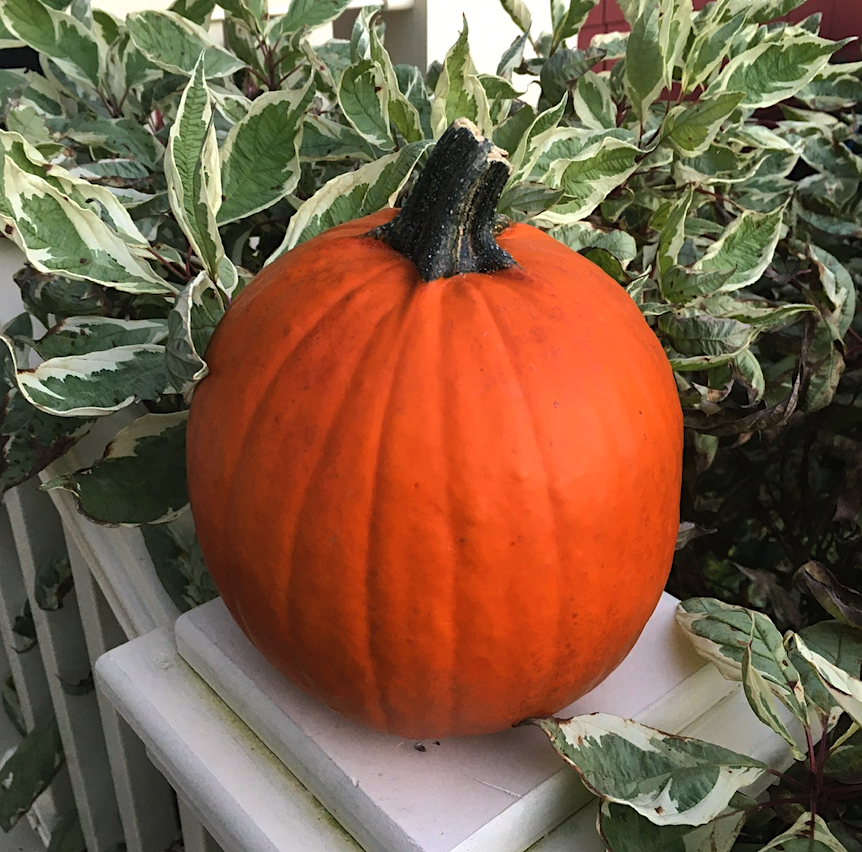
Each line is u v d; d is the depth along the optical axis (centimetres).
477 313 29
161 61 54
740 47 60
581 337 30
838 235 62
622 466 30
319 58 60
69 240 37
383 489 29
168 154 36
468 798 34
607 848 31
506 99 54
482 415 28
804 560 62
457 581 29
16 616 80
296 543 30
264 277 34
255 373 31
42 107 63
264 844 35
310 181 57
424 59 78
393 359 29
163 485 43
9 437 45
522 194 42
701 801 31
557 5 61
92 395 39
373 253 32
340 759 35
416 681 31
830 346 52
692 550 61
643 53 51
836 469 63
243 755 38
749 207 63
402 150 41
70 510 53
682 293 50
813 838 32
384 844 33
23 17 54
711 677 40
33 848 92
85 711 73
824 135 65
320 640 31
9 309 58
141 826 66
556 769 35
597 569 30
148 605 48
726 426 49
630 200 56
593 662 33
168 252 47
